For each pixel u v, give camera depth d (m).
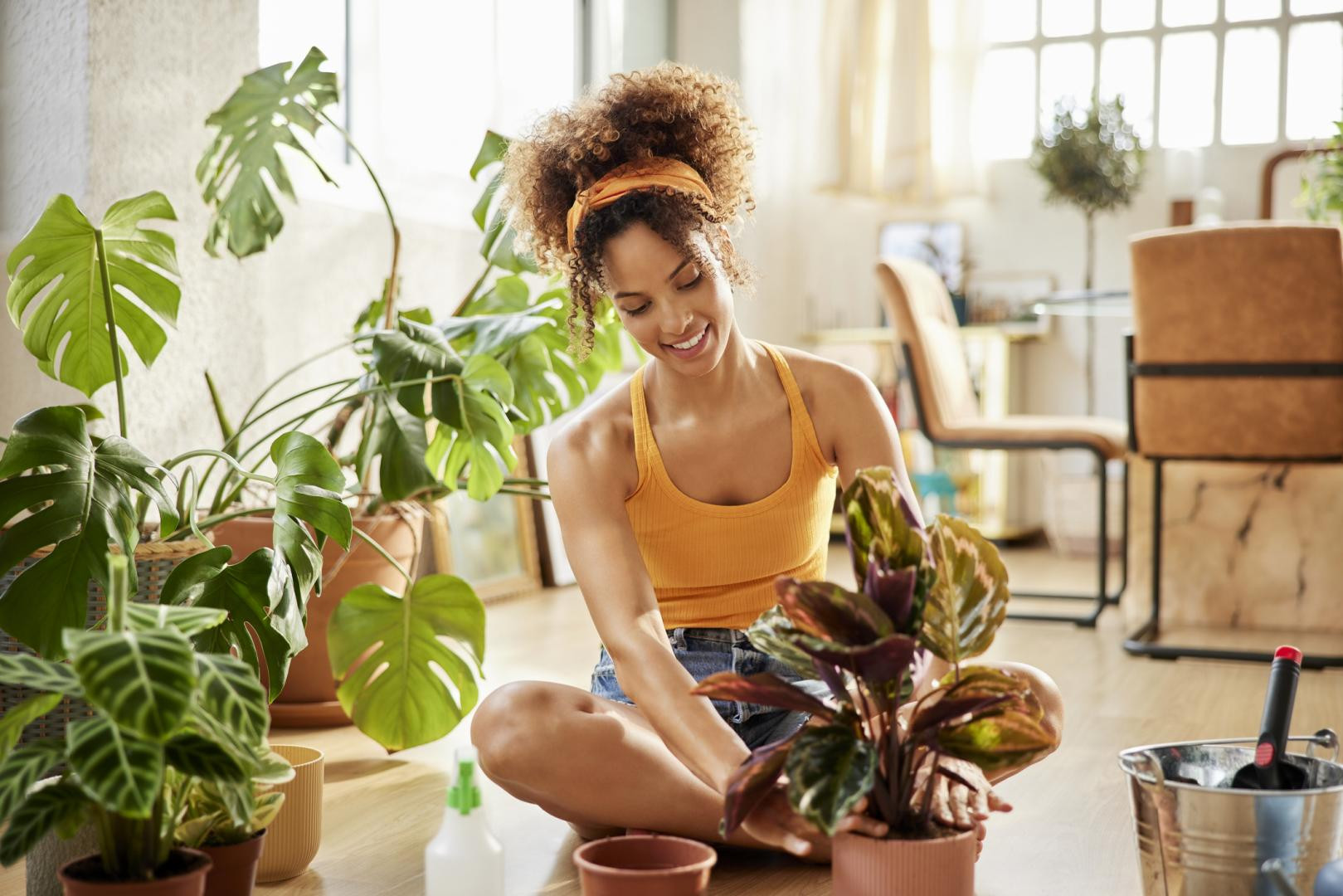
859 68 5.45
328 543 2.41
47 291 2.40
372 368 2.20
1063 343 5.42
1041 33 5.52
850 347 5.54
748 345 1.65
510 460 2.12
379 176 3.70
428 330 2.15
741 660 1.61
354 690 2.15
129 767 0.97
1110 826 1.76
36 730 1.86
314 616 2.41
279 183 2.43
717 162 1.50
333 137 3.55
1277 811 1.15
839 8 5.45
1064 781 1.99
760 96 5.68
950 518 1.15
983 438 3.71
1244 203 5.24
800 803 1.04
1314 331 3.10
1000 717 1.14
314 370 3.32
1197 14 5.33
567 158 1.51
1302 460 3.20
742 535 1.62
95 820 1.08
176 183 2.64
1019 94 5.56
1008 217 5.51
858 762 1.07
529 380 2.56
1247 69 5.29
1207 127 5.34
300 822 1.54
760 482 1.62
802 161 5.69
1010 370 5.39
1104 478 3.62
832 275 5.71
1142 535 3.62
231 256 2.78
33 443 1.64
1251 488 3.45
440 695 2.16
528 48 4.44
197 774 1.02
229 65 2.76
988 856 1.64
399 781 2.03
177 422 2.66
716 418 1.60
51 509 1.62
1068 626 3.61
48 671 1.07
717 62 5.72
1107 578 4.49
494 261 2.42
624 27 5.25
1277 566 3.43
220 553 1.66
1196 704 2.57
